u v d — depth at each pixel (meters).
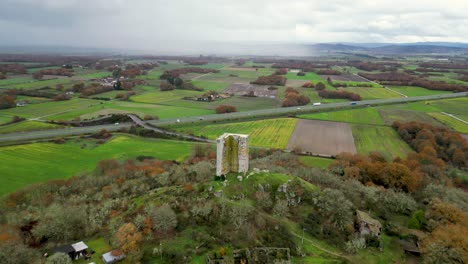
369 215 111.00
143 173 148.12
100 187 139.75
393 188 138.88
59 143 196.88
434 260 86.88
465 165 176.62
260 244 88.94
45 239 95.50
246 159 120.12
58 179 148.12
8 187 140.88
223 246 86.81
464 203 123.75
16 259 80.62
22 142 194.88
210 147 193.00
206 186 113.25
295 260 85.69
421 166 159.38
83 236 96.81
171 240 89.06
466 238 89.88
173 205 103.56
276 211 103.31
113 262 82.44
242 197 107.31
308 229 98.38
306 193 113.81
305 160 179.12
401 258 92.88
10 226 99.94
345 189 124.81
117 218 102.06
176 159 179.12
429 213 110.62
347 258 89.25
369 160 165.62
